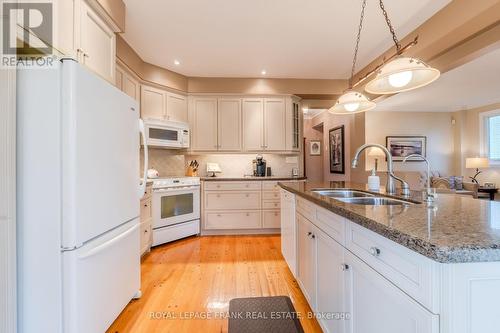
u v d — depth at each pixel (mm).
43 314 1227
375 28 2672
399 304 835
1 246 1131
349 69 3846
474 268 681
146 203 3023
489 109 5348
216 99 4168
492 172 5332
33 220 1220
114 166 1620
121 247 1741
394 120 6027
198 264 2783
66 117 1229
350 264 1184
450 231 808
